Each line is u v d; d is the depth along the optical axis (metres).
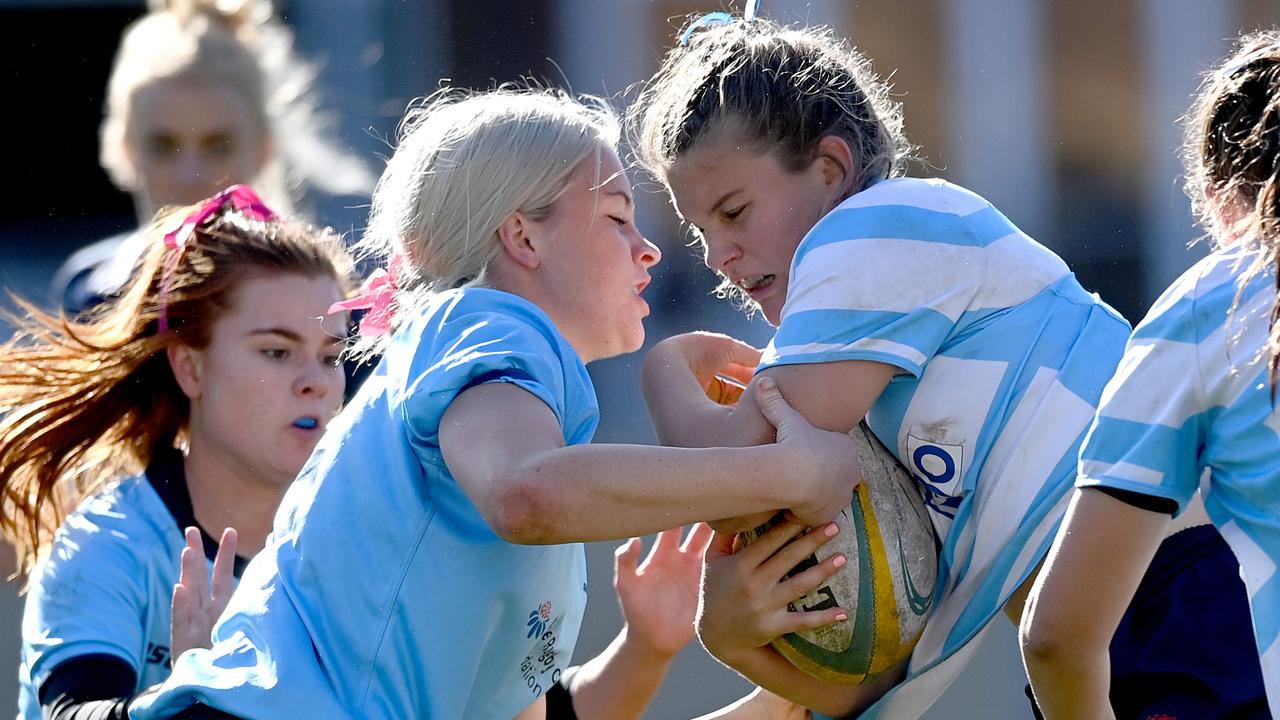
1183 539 11.07
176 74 18.25
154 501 12.91
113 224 38.81
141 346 13.26
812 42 11.63
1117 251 39.22
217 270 13.28
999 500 10.48
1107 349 10.63
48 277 36.56
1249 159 9.50
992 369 10.46
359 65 40.00
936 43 42.34
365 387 10.66
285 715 9.68
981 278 10.53
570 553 10.71
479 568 9.97
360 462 10.15
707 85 11.27
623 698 12.61
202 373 13.23
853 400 10.27
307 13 40.22
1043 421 10.41
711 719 12.78
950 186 11.00
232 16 18.92
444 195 10.85
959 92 42.19
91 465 13.60
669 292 34.34
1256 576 9.12
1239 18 41.56
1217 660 10.57
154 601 12.52
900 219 10.53
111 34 40.97
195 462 13.24
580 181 10.88
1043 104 42.31
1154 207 40.44
